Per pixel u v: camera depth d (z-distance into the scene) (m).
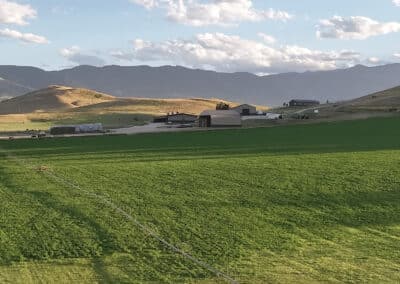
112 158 41.56
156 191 23.31
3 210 19.39
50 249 14.05
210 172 29.52
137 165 34.47
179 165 33.75
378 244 14.23
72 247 14.23
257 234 15.45
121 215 18.20
